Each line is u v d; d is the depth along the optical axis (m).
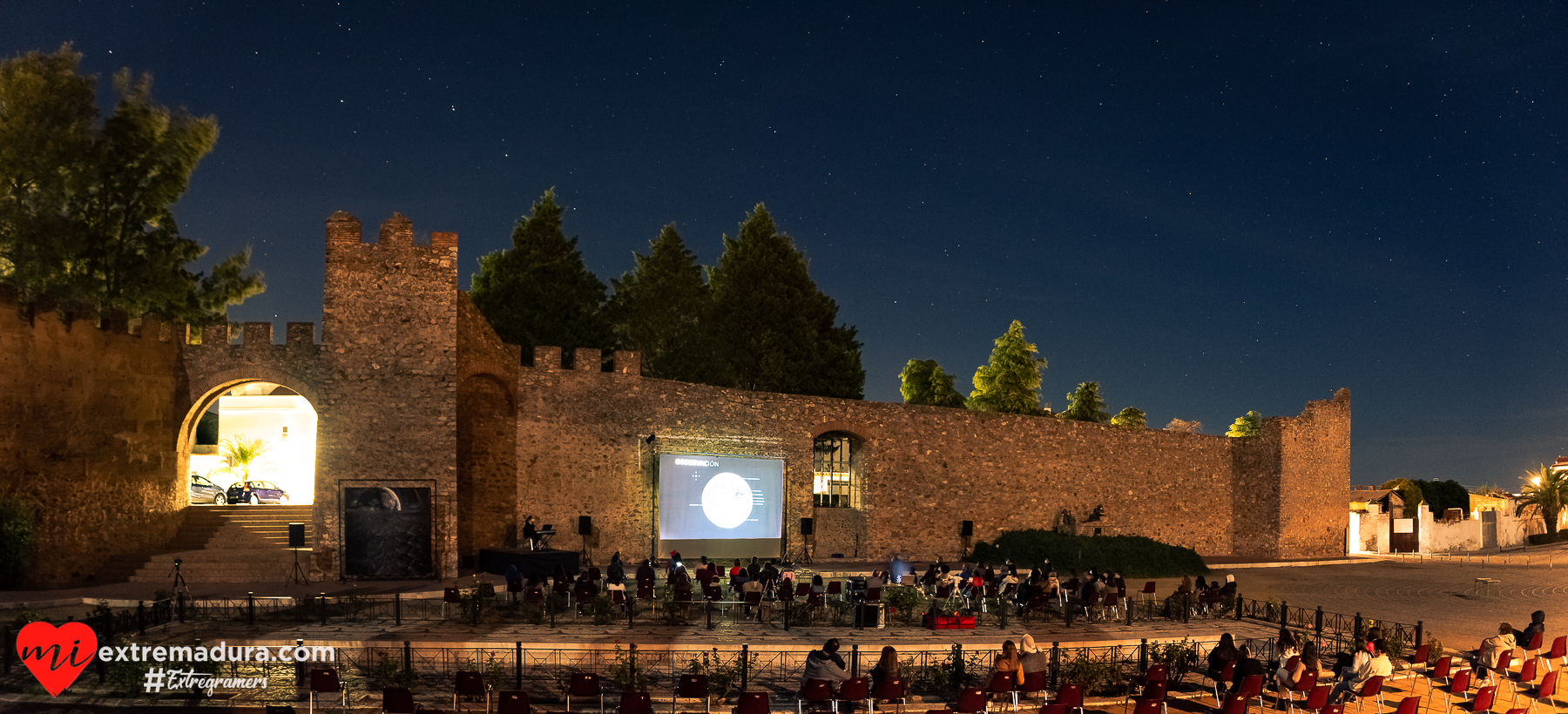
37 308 27.00
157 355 31.06
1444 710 18.97
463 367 31.70
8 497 25.92
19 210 29.86
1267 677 20.72
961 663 19.55
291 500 40.88
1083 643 22.03
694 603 24.92
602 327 46.09
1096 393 61.84
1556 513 69.56
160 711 16.27
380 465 29.61
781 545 36.75
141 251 34.12
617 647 19.47
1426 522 58.09
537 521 33.53
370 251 30.34
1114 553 40.09
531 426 33.81
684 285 49.78
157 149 33.56
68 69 31.31
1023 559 39.25
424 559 29.27
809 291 48.12
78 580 27.61
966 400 60.75
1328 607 31.72
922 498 39.91
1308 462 49.34
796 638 21.41
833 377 47.22
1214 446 47.91
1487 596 35.62
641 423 35.50
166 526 31.02
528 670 19.55
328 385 29.75
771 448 37.75
